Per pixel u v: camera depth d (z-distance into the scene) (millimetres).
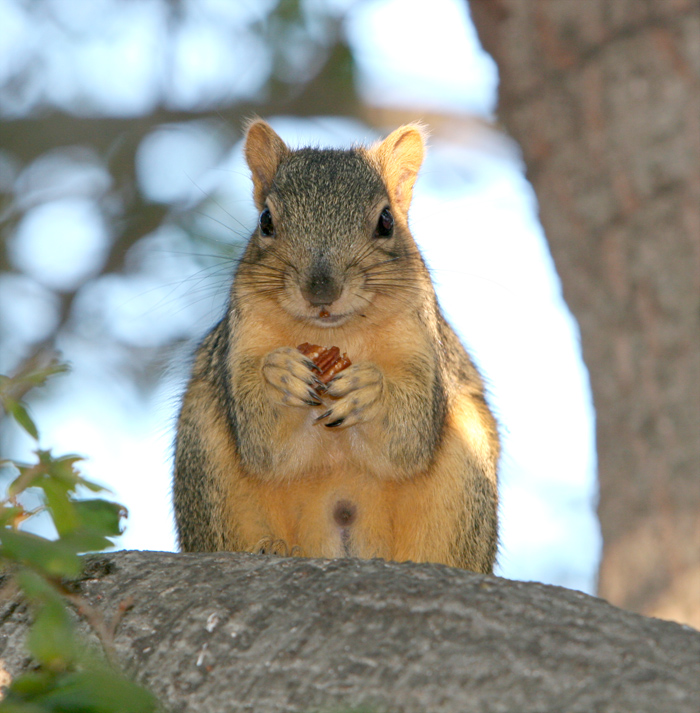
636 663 5637
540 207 12953
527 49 12898
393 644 6066
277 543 10438
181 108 21406
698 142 12039
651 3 12344
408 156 12836
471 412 11625
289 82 20547
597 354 12344
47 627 5520
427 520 11031
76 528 6320
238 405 10703
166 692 6258
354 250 10844
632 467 11922
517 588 6465
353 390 10258
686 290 11867
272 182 12211
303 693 5957
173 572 7191
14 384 6891
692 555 11422
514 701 5543
